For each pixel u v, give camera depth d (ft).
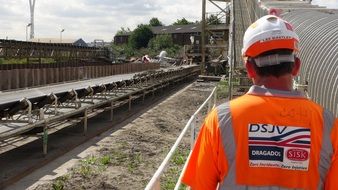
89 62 118.01
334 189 7.50
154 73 88.07
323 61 26.48
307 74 29.40
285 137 7.52
